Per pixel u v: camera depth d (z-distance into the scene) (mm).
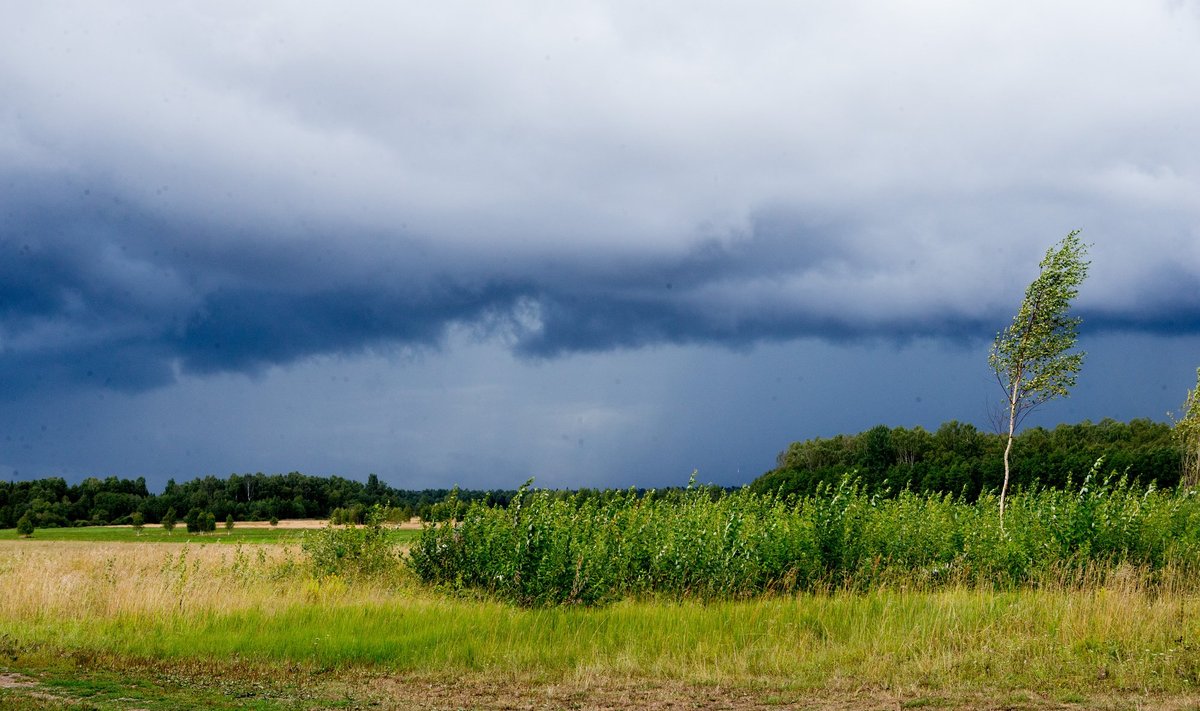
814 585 18000
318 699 9539
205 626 14148
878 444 99812
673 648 12016
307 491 141625
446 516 20219
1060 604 13070
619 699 9461
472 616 14477
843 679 10148
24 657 12148
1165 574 16344
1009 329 24953
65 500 132125
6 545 66125
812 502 20453
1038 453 82375
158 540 80688
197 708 9047
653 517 20297
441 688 10141
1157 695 9078
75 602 15945
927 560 20125
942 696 9258
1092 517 18812
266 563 23016
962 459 89000
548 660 11625
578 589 17000
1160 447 72938
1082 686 9477
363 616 14703
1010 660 10570
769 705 9086
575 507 19844
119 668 11492
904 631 12086
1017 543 19188
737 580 17969
